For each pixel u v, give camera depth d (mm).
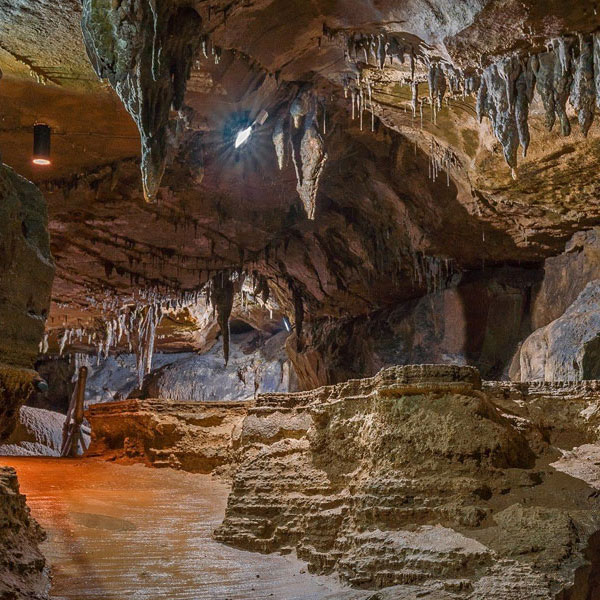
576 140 15172
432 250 21969
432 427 10344
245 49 14609
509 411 11719
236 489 11945
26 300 10234
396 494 10023
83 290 27688
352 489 10773
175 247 24516
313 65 15398
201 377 33969
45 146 17734
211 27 13570
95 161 19875
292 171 21094
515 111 13727
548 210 18312
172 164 19984
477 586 8648
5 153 19141
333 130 19016
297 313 27406
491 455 10156
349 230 23531
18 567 8805
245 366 33719
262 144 19578
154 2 12156
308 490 11438
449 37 13250
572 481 10227
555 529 9055
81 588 9266
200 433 16484
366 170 20906
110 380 36656
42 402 36500
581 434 11461
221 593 9438
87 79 16016
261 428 12820
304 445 12195
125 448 17359
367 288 25109
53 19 13898
